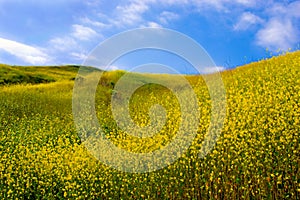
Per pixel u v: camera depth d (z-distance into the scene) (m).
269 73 21.66
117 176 13.33
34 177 13.87
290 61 22.77
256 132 14.10
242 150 12.78
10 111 24.67
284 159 11.74
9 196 13.41
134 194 12.33
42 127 21.70
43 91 31.89
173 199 11.68
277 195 10.83
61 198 12.96
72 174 14.06
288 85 18.78
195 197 11.52
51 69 51.56
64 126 21.73
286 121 14.80
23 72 42.00
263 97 17.66
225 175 11.90
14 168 15.48
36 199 13.23
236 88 20.59
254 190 11.23
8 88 32.44
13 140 19.31
